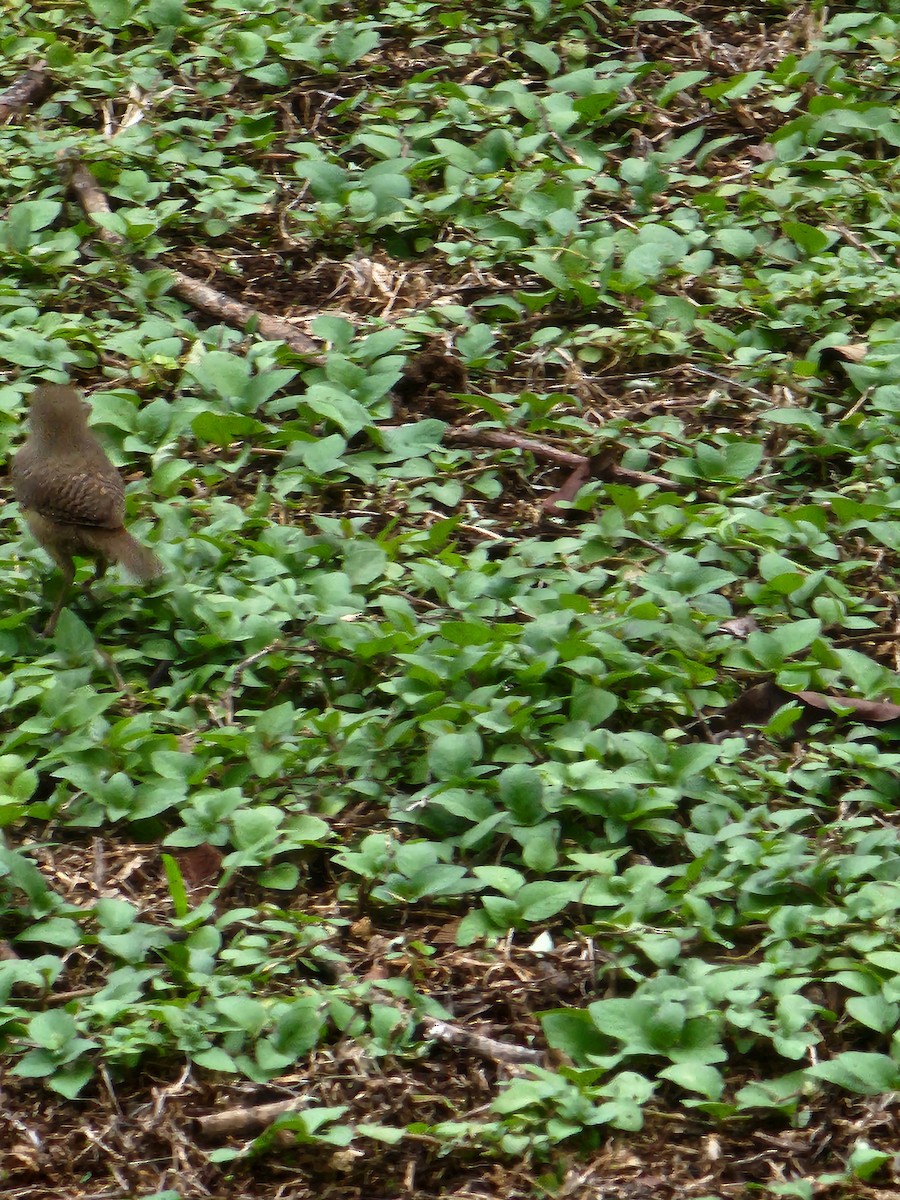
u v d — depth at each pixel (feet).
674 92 54.54
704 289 47.26
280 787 31.40
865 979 26.37
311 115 55.36
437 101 54.70
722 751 31.89
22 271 47.24
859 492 40.19
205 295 46.52
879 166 52.54
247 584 36.04
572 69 57.52
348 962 28.19
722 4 61.67
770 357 43.75
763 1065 26.32
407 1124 25.40
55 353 43.04
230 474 40.29
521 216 48.62
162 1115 25.16
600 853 29.66
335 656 34.27
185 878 29.63
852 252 47.73
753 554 37.96
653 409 43.34
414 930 29.27
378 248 49.88
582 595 36.40
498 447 41.88
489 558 38.93
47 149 51.03
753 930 28.27
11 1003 26.78
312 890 30.27
